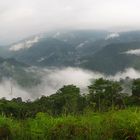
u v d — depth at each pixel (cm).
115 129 740
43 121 770
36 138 738
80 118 801
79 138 728
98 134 738
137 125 723
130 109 865
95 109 888
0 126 756
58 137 732
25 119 818
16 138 742
